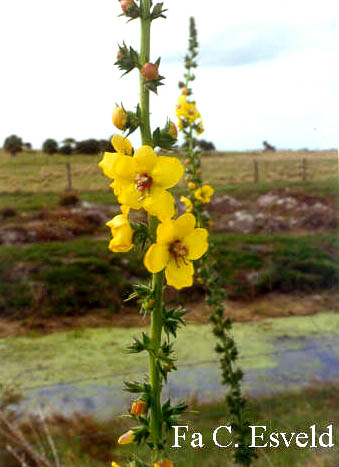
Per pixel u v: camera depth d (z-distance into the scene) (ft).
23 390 2.51
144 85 0.74
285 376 2.68
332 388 2.48
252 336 3.32
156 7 0.74
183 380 2.68
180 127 2.06
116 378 2.69
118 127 0.75
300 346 3.11
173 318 0.78
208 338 3.29
